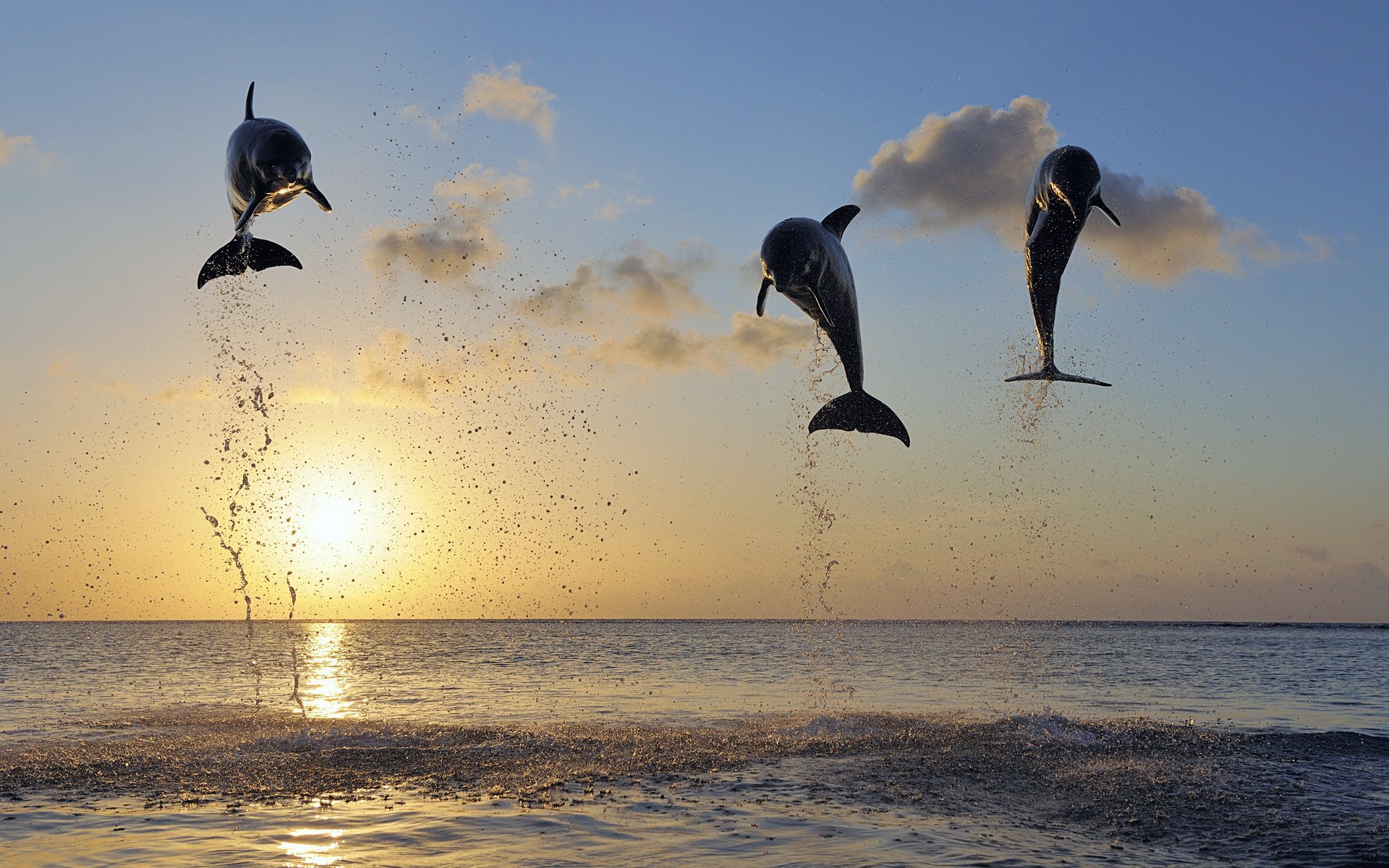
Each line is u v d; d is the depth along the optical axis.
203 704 21.22
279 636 90.19
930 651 48.75
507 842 8.23
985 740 14.60
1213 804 10.24
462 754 13.20
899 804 10.03
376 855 7.79
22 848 8.02
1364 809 10.08
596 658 43.75
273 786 10.91
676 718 18.09
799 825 8.94
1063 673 32.00
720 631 112.75
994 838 8.62
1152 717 19.05
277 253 11.34
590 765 12.32
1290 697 23.75
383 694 23.75
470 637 85.62
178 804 9.88
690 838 8.41
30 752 13.43
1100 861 7.94
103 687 26.02
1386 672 34.41
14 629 124.69
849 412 12.19
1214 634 110.25
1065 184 9.89
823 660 39.91
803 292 10.73
